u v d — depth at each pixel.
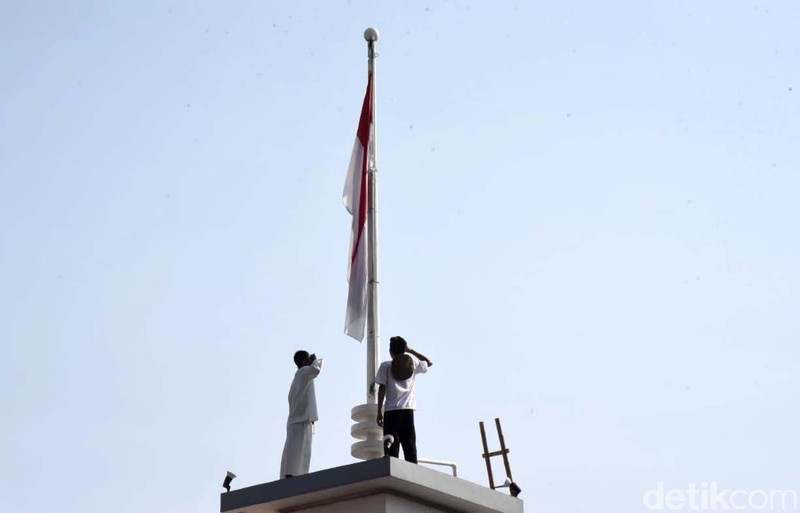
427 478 52.44
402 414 53.75
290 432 55.59
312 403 56.03
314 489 52.47
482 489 54.84
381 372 54.25
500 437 60.59
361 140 62.91
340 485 51.94
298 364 56.84
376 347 58.62
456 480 53.78
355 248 60.84
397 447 53.78
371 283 59.78
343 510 53.50
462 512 55.66
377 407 54.38
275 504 54.06
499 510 55.34
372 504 52.66
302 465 55.22
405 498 53.41
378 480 51.31
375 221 61.03
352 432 55.66
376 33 64.38
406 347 54.94
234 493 54.28
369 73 63.78
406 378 54.22
